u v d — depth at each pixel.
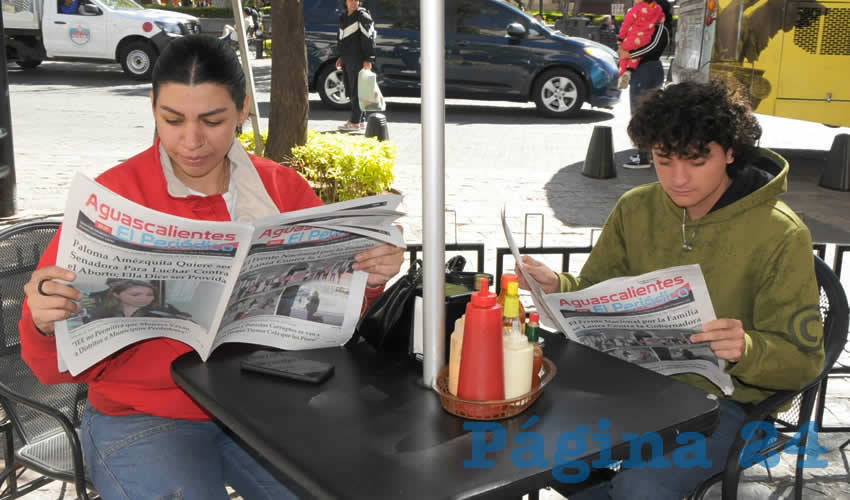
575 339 1.90
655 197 2.21
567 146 9.94
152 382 1.89
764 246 2.00
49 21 15.34
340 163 5.20
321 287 1.85
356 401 1.55
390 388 1.61
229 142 1.87
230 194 2.02
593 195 7.35
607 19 29.09
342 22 10.23
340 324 1.87
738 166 2.05
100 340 1.62
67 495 2.75
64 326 1.57
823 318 2.17
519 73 12.12
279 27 5.41
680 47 9.59
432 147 1.44
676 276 1.66
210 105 1.77
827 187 7.88
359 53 10.21
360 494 1.21
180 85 1.74
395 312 1.79
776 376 1.88
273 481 1.89
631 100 8.49
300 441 1.39
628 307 1.75
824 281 2.10
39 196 6.69
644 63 8.27
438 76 1.40
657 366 1.97
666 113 1.88
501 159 8.99
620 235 2.30
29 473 2.89
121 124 10.62
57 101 12.55
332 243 1.74
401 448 1.35
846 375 3.51
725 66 8.19
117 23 15.34
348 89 10.72
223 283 1.63
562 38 12.11
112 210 1.45
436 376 1.58
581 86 12.15
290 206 2.12
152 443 1.85
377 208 1.69
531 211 6.66
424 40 1.39
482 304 1.41
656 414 1.49
